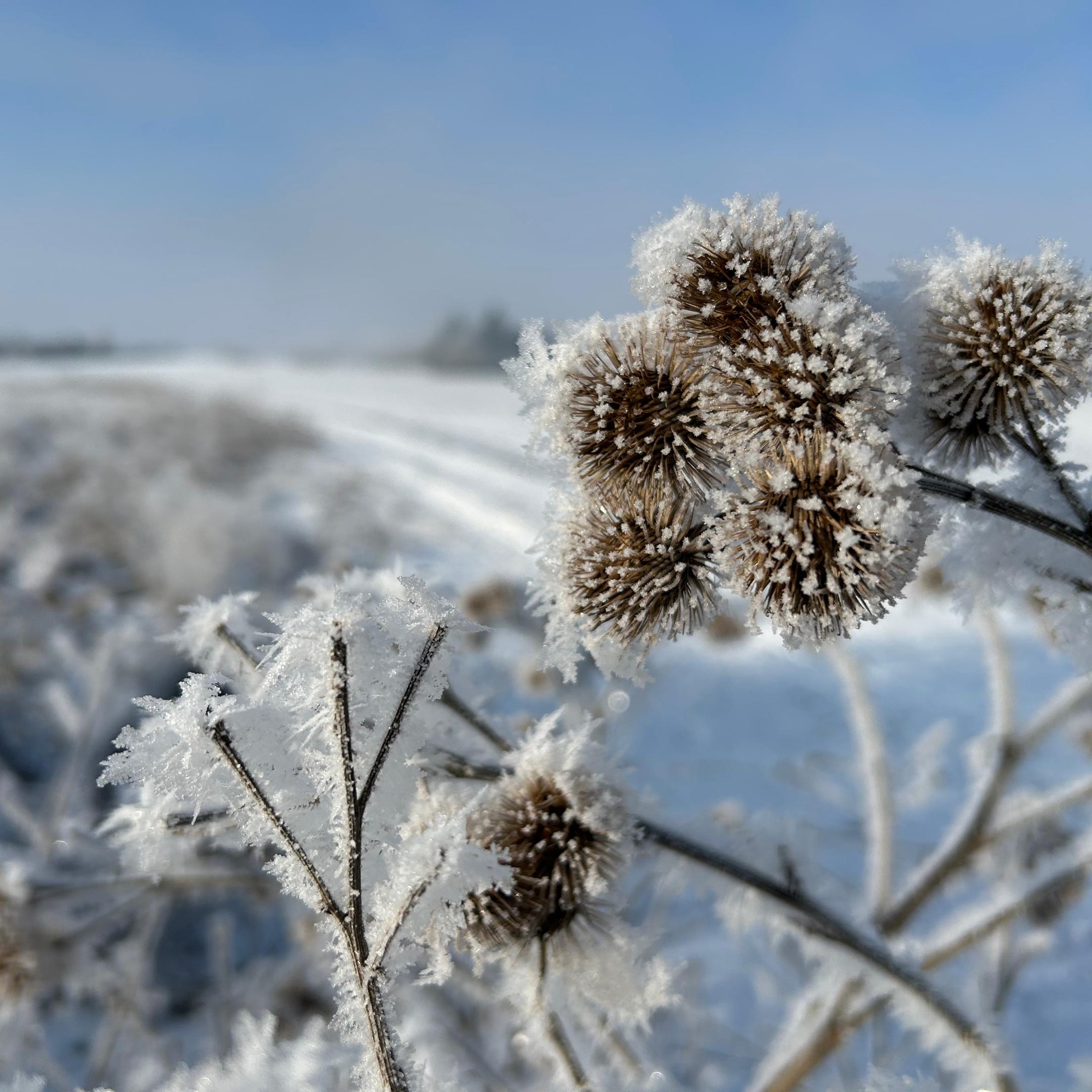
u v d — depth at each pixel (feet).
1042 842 1.11
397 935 0.52
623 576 0.57
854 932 0.70
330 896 0.49
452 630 0.52
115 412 8.57
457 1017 1.15
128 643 1.87
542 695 2.07
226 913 1.90
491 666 2.28
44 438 6.91
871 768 0.99
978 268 0.57
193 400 9.82
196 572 3.78
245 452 7.80
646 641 0.58
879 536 0.49
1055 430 0.59
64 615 3.47
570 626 0.61
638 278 0.58
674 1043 1.55
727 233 0.54
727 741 2.94
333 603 0.50
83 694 2.69
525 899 0.59
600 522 0.58
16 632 3.18
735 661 3.58
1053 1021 1.79
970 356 0.57
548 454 0.63
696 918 1.59
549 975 0.62
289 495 6.15
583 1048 0.87
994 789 0.88
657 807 0.69
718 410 0.54
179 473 5.79
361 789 0.52
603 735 1.44
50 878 0.91
